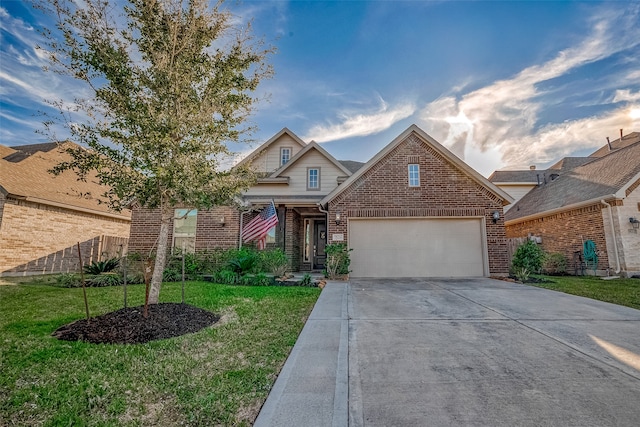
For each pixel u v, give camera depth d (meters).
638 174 11.84
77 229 14.78
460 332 4.85
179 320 5.30
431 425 2.48
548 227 15.36
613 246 11.84
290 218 14.55
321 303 6.93
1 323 5.26
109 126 5.68
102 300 7.17
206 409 2.72
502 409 2.71
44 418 2.58
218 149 6.36
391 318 5.68
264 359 3.83
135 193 5.80
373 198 12.14
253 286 9.56
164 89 5.77
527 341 4.42
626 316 5.71
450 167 12.18
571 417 2.59
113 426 2.47
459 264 11.77
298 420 2.54
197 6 6.15
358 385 3.16
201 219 13.12
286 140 17.81
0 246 11.70
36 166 14.12
